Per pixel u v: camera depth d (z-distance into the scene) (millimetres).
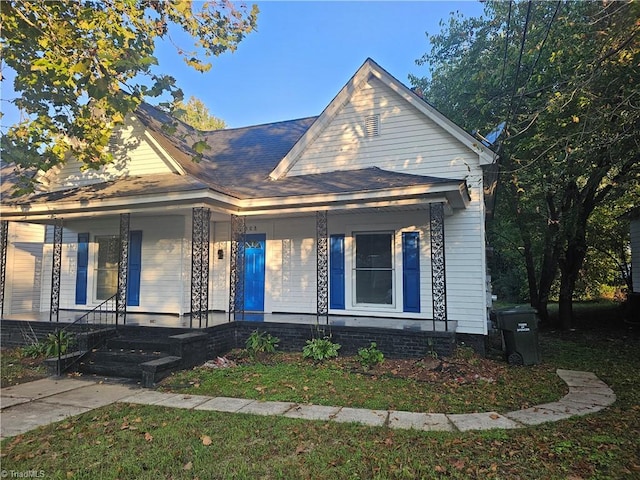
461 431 4820
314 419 5188
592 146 6695
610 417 5312
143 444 4477
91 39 6199
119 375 7566
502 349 9992
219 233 11922
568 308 13875
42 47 6176
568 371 7887
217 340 8805
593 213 16516
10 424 5164
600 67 6621
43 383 7148
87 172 12117
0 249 11078
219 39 7172
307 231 11078
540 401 6027
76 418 5336
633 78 6703
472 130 14984
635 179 10516
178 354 7648
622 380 7238
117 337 8828
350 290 10492
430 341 8047
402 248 10117
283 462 4000
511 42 12430
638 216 14391
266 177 11625
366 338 8492
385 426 4949
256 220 11578
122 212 9875
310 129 11273
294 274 11102
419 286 9906
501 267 26969
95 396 6336
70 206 9914
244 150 14141
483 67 13727
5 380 7367
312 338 8852
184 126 14688
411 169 10375
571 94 6668
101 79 5309
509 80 13016
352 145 11023
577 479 3664
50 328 9875
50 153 8523
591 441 4504
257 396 6211
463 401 5965
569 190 13047
